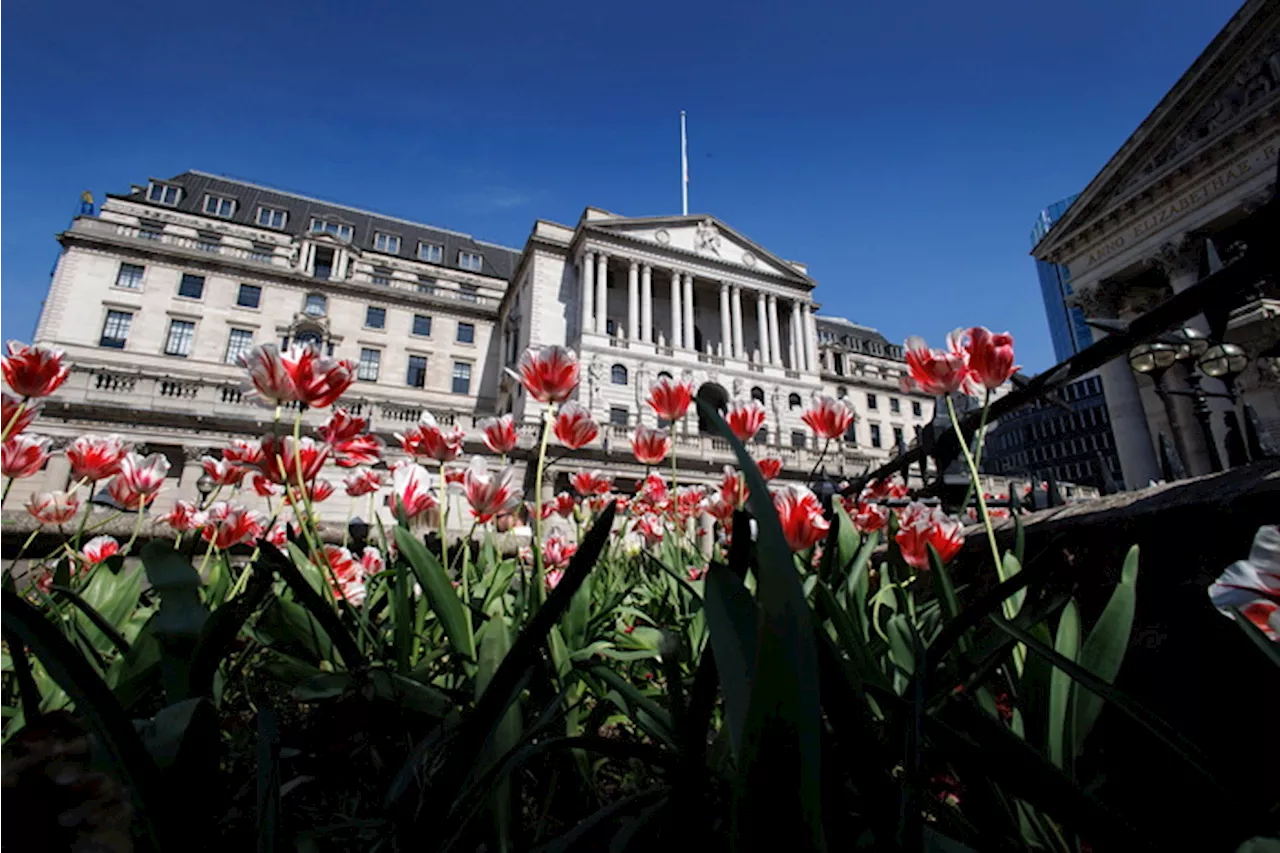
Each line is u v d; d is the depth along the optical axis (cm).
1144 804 111
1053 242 2666
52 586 154
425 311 4781
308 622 214
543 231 4284
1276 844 75
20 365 279
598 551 103
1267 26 1892
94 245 3981
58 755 79
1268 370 1396
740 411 311
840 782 89
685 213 4975
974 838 117
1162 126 2211
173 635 114
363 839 116
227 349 4141
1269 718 131
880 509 305
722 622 78
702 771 91
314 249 4825
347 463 255
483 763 121
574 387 228
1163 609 166
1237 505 147
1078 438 6481
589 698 228
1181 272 2120
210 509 317
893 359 6638
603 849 115
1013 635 111
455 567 362
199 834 90
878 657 194
